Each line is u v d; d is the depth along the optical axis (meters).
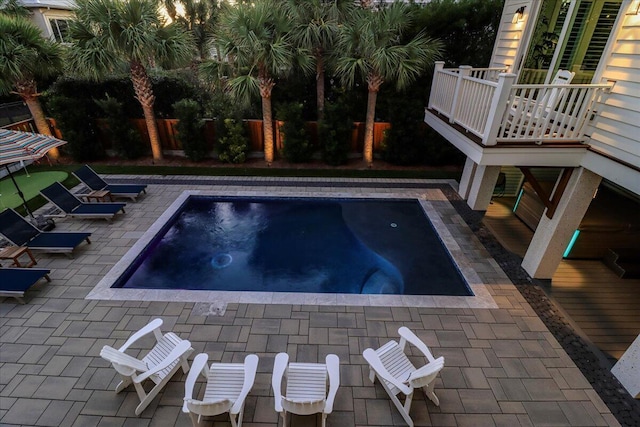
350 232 8.36
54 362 4.64
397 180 10.61
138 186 9.20
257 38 8.92
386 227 8.54
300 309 5.59
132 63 9.88
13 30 9.18
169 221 8.27
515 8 7.45
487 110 5.67
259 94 10.94
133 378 3.92
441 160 11.67
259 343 4.96
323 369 4.21
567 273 6.82
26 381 4.38
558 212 5.88
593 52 6.20
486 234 7.95
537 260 6.36
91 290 5.93
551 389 4.41
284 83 11.25
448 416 4.06
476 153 5.87
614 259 6.92
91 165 11.28
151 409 4.08
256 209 9.28
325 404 3.59
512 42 7.58
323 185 10.16
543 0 6.70
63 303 5.62
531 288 6.28
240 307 5.61
